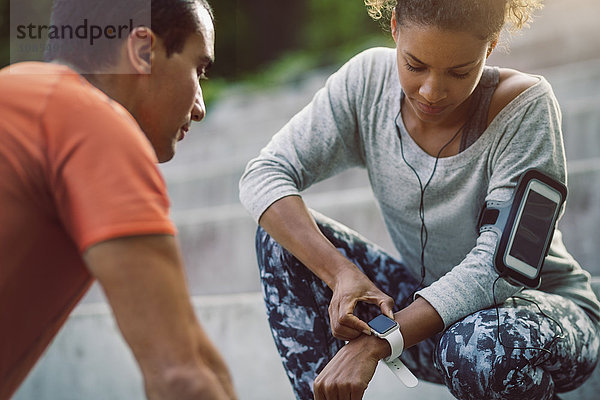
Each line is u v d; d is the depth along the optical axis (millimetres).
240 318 2309
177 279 951
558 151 1483
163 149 1166
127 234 919
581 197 2410
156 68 1111
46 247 979
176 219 3135
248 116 5281
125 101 1106
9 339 993
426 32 1307
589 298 1592
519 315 1398
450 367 1408
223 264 3008
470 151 1509
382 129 1607
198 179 3922
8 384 1032
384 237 2750
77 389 2539
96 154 942
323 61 6250
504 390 1363
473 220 1559
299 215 1550
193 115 1231
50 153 949
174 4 1115
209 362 972
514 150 1472
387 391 2033
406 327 1400
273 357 2254
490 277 1413
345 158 1700
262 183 1595
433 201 1572
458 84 1366
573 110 2938
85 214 924
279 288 1572
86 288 1069
